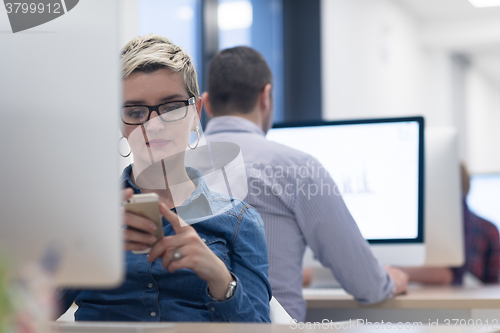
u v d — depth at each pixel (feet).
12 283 1.64
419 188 5.56
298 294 4.87
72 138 2.50
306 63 14.67
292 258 4.90
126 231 2.88
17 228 2.51
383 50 17.69
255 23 13.39
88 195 2.49
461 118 27.07
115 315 3.44
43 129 2.52
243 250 3.72
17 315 1.60
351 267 4.92
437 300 4.97
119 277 2.49
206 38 11.39
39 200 2.50
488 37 22.27
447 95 25.44
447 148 5.94
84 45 2.52
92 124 2.50
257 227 3.86
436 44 23.13
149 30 9.57
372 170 5.63
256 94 5.59
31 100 2.52
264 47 13.82
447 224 5.93
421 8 20.03
